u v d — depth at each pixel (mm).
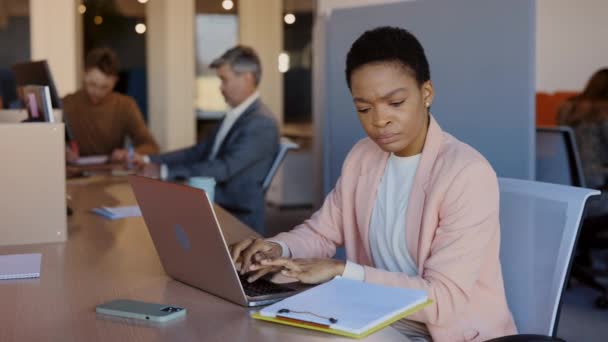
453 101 2918
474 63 2848
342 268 1539
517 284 1624
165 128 7418
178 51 7375
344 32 3369
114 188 3180
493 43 2789
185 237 1493
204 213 1376
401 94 1601
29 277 1659
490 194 1591
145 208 1612
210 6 7477
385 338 1229
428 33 2969
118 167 3814
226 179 3443
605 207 4098
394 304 1329
